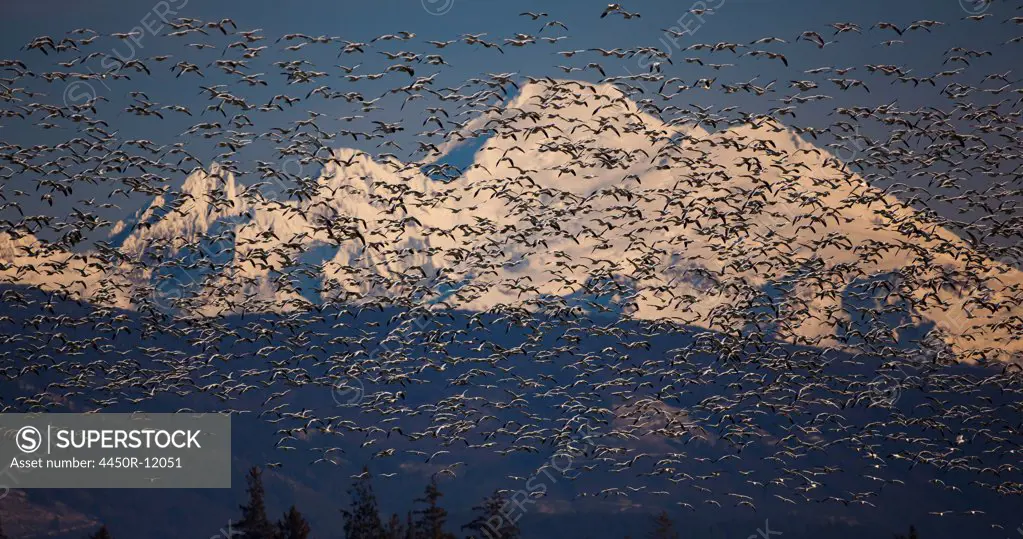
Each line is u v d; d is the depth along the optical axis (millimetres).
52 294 104500
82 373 107625
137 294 106750
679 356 113938
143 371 108812
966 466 117562
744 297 112812
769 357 115438
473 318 111188
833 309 113625
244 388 109250
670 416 116875
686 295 112875
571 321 112312
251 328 109875
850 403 117188
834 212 110188
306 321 109562
